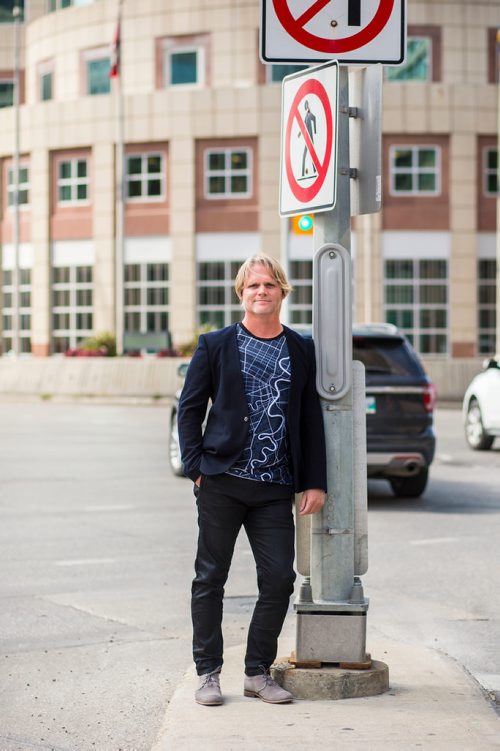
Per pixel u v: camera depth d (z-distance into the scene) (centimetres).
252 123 5131
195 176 5203
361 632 637
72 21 5597
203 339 624
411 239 5091
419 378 1542
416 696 634
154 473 1878
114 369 4116
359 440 649
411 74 5188
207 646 626
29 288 5631
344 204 652
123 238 4872
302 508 628
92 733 615
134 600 950
